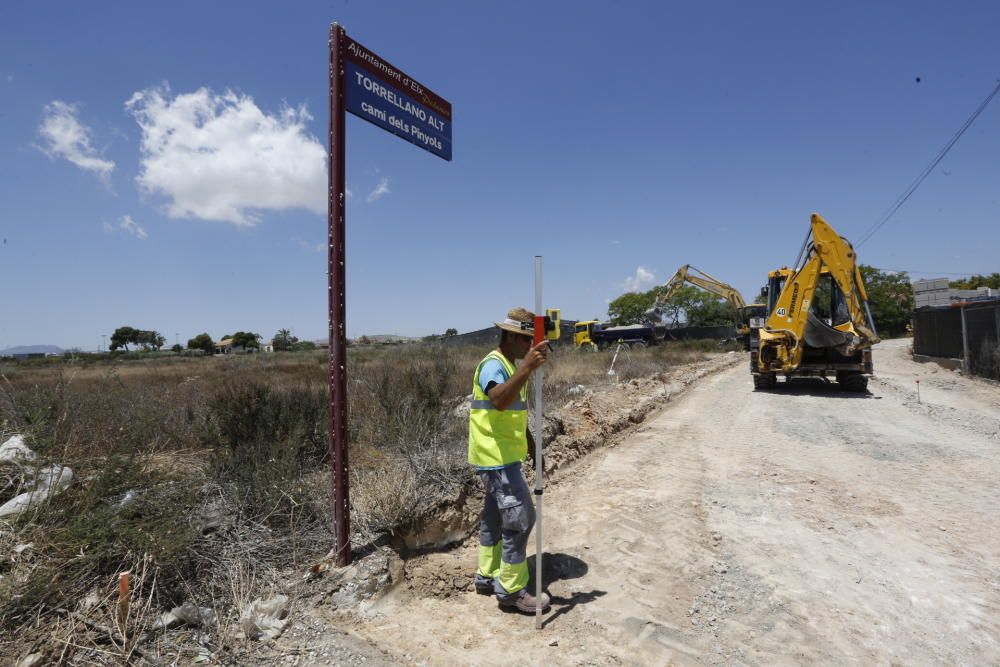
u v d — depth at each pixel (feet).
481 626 9.95
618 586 11.62
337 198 10.67
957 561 13.10
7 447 11.89
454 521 14.42
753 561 12.96
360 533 12.15
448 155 13.66
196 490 11.72
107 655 7.77
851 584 11.88
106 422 15.87
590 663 8.82
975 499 17.65
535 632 9.74
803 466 21.80
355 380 29.55
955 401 39.37
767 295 52.31
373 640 9.09
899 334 184.34
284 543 11.30
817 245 42.01
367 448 18.58
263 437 15.46
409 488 14.06
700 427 30.19
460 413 25.27
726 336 147.54
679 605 10.84
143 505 10.43
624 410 32.76
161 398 22.80
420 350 51.85
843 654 9.31
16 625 7.91
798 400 40.04
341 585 10.42
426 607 10.64
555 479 19.99
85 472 11.58
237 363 62.03
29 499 9.56
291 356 84.38
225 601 9.43
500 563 11.30
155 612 8.73
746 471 21.02
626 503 16.99
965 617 10.61
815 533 14.75
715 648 9.37
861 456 23.43
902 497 17.87
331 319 10.78
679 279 110.93
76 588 8.66
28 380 23.58
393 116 11.89
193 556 9.98
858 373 43.45
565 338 148.46
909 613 10.73
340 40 10.60
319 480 14.16
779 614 10.57
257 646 8.65
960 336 61.11
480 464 10.52
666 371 61.67
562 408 29.68
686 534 14.48
